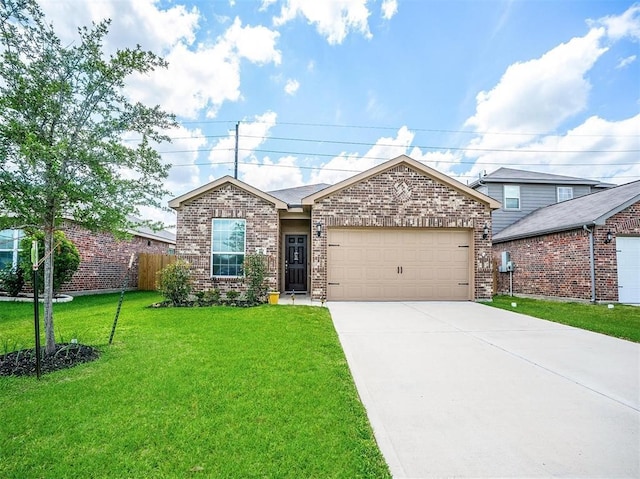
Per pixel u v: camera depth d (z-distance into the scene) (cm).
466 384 434
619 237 1147
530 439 311
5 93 471
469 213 1157
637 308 1015
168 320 770
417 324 772
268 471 260
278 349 549
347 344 608
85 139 507
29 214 489
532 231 1349
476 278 1145
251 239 1148
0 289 1143
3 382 415
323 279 1122
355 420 334
